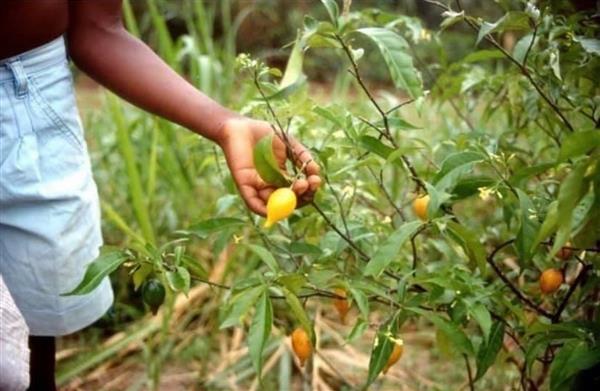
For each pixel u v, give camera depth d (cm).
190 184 275
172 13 450
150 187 269
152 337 252
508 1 191
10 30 166
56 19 169
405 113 375
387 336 159
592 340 157
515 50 174
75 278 177
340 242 174
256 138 167
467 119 223
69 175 174
